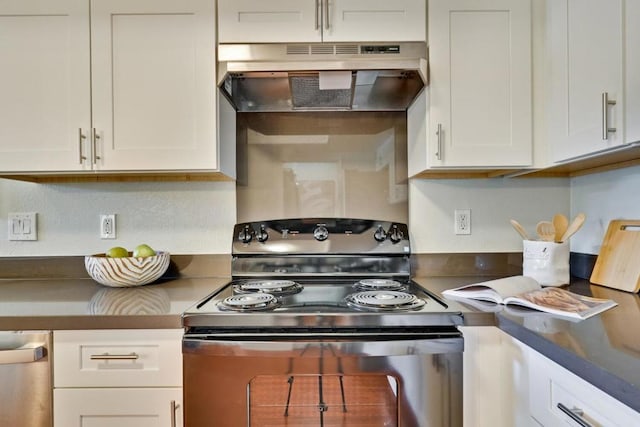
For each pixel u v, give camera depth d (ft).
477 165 4.21
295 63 3.95
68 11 4.21
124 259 4.37
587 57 3.52
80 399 3.26
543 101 4.22
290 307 3.45
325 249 4.95
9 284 4.70
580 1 3.61
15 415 3.24
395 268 4.95
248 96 4.69
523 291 3.70
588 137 3.51
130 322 3.25
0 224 5.12
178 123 4.21
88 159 4.20
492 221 5.19
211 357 3.12
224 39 4.20
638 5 2.96
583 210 4.90
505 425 3.23
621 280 4.03
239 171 5.18
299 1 4.21
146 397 3.25
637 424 2.00
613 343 2.41
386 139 5.21
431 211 5.20
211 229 5.17
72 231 5.13
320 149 5.21
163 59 4.21
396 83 4.32
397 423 3.13
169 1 4.21
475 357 3.26
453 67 4.21
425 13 4.21
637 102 2.99
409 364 3.11
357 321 3.18
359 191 5.21
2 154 4.20
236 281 4.83
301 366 3.09
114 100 4.21
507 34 4.21
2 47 4.22
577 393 2.46
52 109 4.22
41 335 3.25
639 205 4.01
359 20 4.21
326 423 3.17
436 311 3.26
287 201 5.19
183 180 5.16
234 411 3.12
